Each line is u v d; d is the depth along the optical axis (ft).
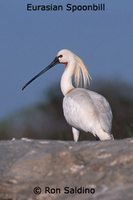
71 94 53.26
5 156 34.65
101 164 31.17
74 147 34.19
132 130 91.40
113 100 99.50
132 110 96.53
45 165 32.35
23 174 31.99
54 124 105.50
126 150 32.07
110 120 48.08
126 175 29.14
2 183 31.53
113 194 27.20
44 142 37.27
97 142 34.42
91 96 50.98
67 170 31.42
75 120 50.24
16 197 30.53
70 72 60.44
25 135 104.27
